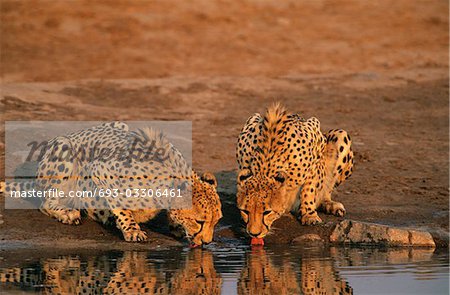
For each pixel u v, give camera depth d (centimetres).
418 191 1458
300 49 3047
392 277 984
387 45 3123
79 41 3073
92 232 1192
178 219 1109
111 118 1883
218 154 1642
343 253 1118
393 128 1941
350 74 2556
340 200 1390
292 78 2488
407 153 1720
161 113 1986
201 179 1134
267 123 1168
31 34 3123
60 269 1014
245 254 1103
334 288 935
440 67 2769
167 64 2798
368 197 1415
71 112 1898
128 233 1155
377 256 1101
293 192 1222
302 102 2181
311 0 3669
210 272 1005
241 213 1134
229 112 2045
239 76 2555
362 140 1820
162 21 3294
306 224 1216
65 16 3294
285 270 1016
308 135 1188
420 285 946
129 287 939
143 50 2983
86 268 1020
